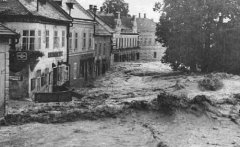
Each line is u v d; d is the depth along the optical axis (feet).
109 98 123.44
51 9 145.79
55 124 76.54
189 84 147.95
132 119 80.18
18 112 88.43
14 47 116.57
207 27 185.26
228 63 184.65
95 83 181.16
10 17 116.37
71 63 163.12
